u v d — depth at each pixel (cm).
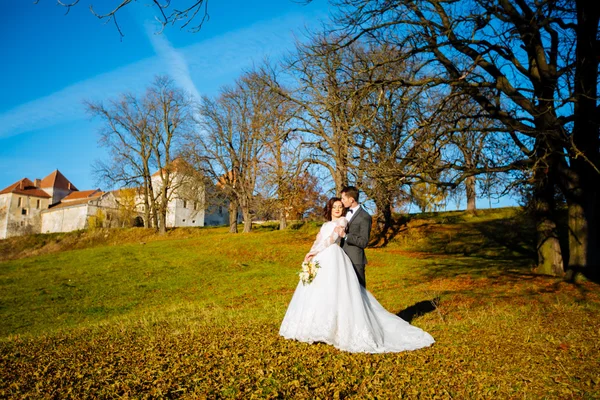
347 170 1920
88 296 1872
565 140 1155
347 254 652
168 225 6938
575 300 1084
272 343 588
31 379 448
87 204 7175
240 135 4025
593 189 1396
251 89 3566
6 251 4994
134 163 4928
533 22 1171
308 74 2064
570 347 584
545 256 1594
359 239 639
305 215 3528
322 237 616
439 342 620
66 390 414
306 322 593
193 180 4219
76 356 550
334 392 417
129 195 6062
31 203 8625
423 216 3788
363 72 1413
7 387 422
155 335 699
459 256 2444
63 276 2341
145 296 1839
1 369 488
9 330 1351
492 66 1311
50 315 1556
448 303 1131
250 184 3872
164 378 446
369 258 2481
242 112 3947
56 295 1892
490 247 2636
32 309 1659
